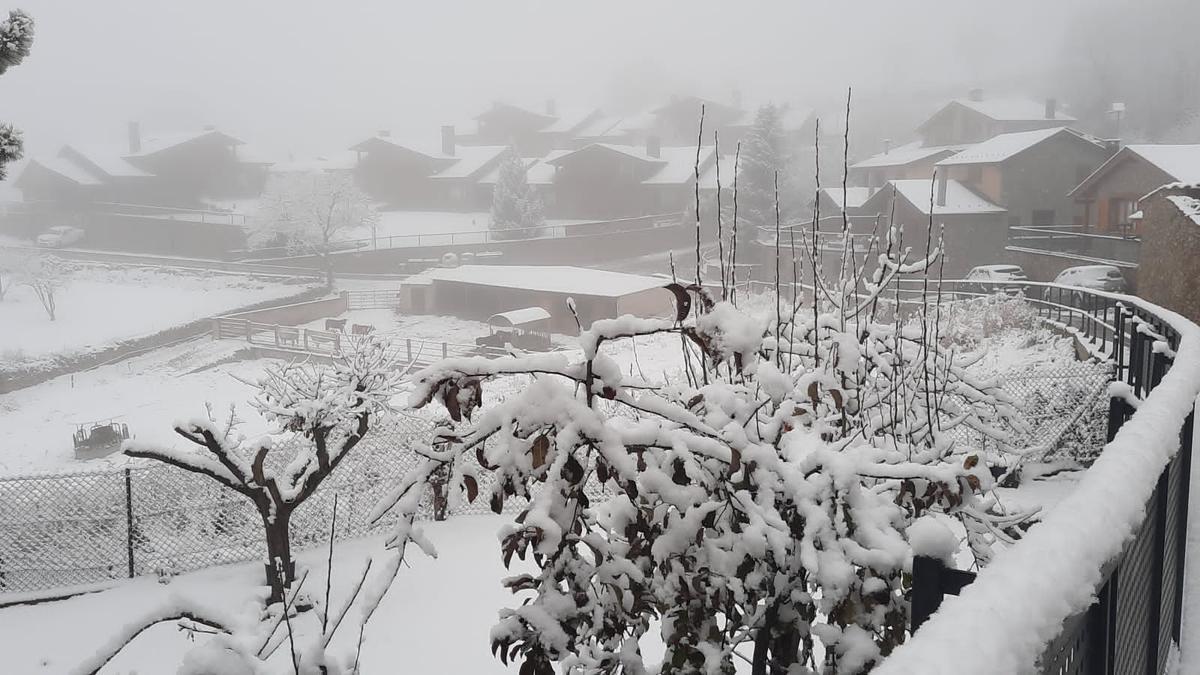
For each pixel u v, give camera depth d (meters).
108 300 51.50
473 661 8.48
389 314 50.09
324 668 3.18
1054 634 1.53
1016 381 12.60
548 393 3.03
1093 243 31.28
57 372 39.53
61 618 10.50
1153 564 3.35
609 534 3.35
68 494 11.86
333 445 12.48
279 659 8.26
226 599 10.70
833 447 3.55
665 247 66.75
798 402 4.00
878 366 4.29
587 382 3.06
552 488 3.00
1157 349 7.36
